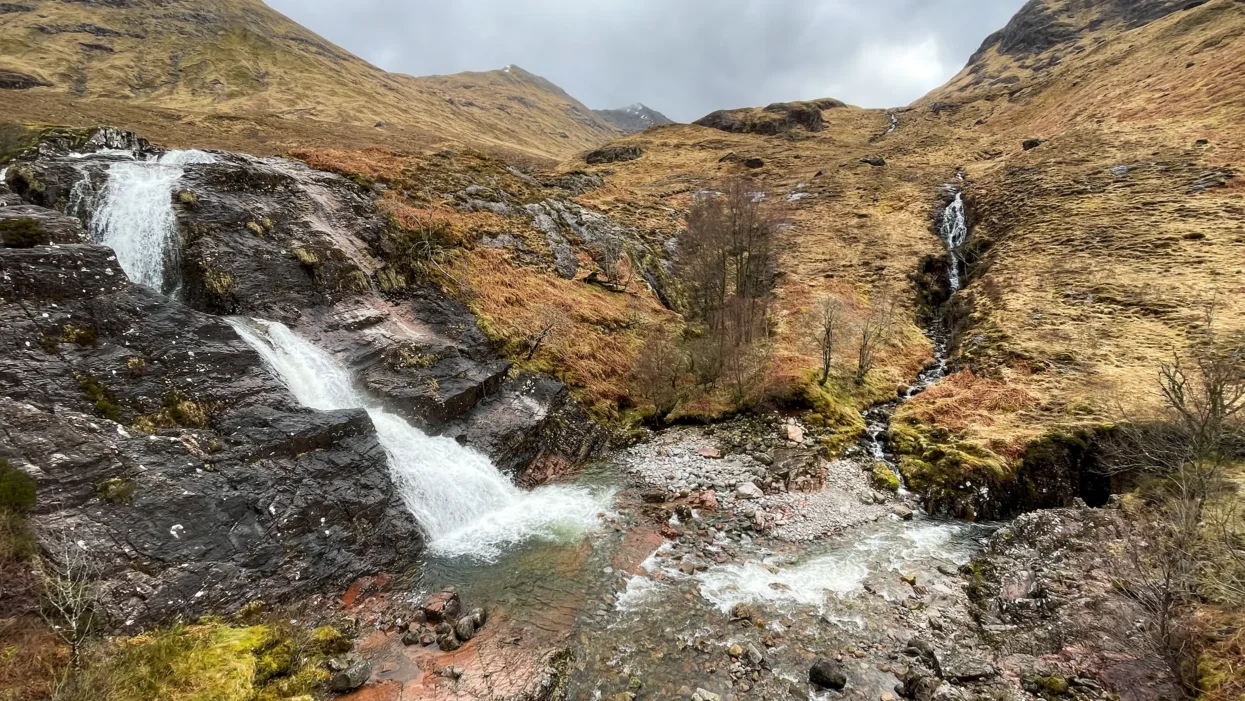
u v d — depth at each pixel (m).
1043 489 26.98
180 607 15.95
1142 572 15.95
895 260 64.56
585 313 43.78
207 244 27.28
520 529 24.52
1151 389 30.78
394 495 22.95
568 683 15.87
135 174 28.89
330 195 36.69
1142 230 51.84
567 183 87.06
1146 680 14.32
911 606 19.31
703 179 102.94
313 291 29.95
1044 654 16.31
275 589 18.03
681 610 19.05
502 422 30.16
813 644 17.39
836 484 28.86
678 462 31.17
